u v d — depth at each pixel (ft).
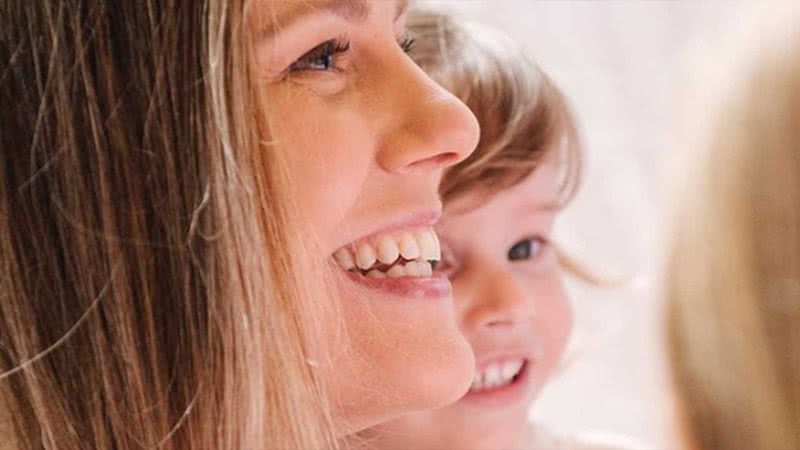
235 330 1.91
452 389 2.07
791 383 2.28
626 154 3.65
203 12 1.87
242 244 1.89
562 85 3.24
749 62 2.41
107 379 1.97
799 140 2.29
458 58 2.74
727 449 2.37
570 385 3.63
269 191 1.91
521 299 2.73
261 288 1.91
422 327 2.06
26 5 1.94
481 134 2.67
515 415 2.82
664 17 3.59
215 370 1.94
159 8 1.89
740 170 2.35
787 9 2.42
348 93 1.99
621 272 3.60
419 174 2.03
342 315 2.02
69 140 1.92
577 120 3.03
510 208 2.73
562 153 2.93
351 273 2.06
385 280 2.07
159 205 1.92
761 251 2.31
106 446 2.00
